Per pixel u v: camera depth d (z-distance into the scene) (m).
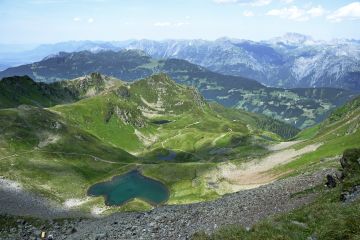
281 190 64.56
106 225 64.19
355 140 167.62
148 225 57.09
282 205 54.19
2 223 71.06
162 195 194.00
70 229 67.00
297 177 76.88
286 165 184.12
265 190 68.81
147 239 50.25
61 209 159.25
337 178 57.91
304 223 33.06
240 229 33.59
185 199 183.38
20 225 70.88
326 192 51.97
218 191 189.00
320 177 66.62
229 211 56.91
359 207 30.45
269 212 52.16
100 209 167.50
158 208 73.25
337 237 26.89
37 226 70.69
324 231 28.20
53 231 67.25
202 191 191.75
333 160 124.00
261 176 187.50
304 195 56.88
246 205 58.75
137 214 70.75
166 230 52.78
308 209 38.59
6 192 167.62
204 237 35.75
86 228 66.00
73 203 175.50
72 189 197.50
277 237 29.38
